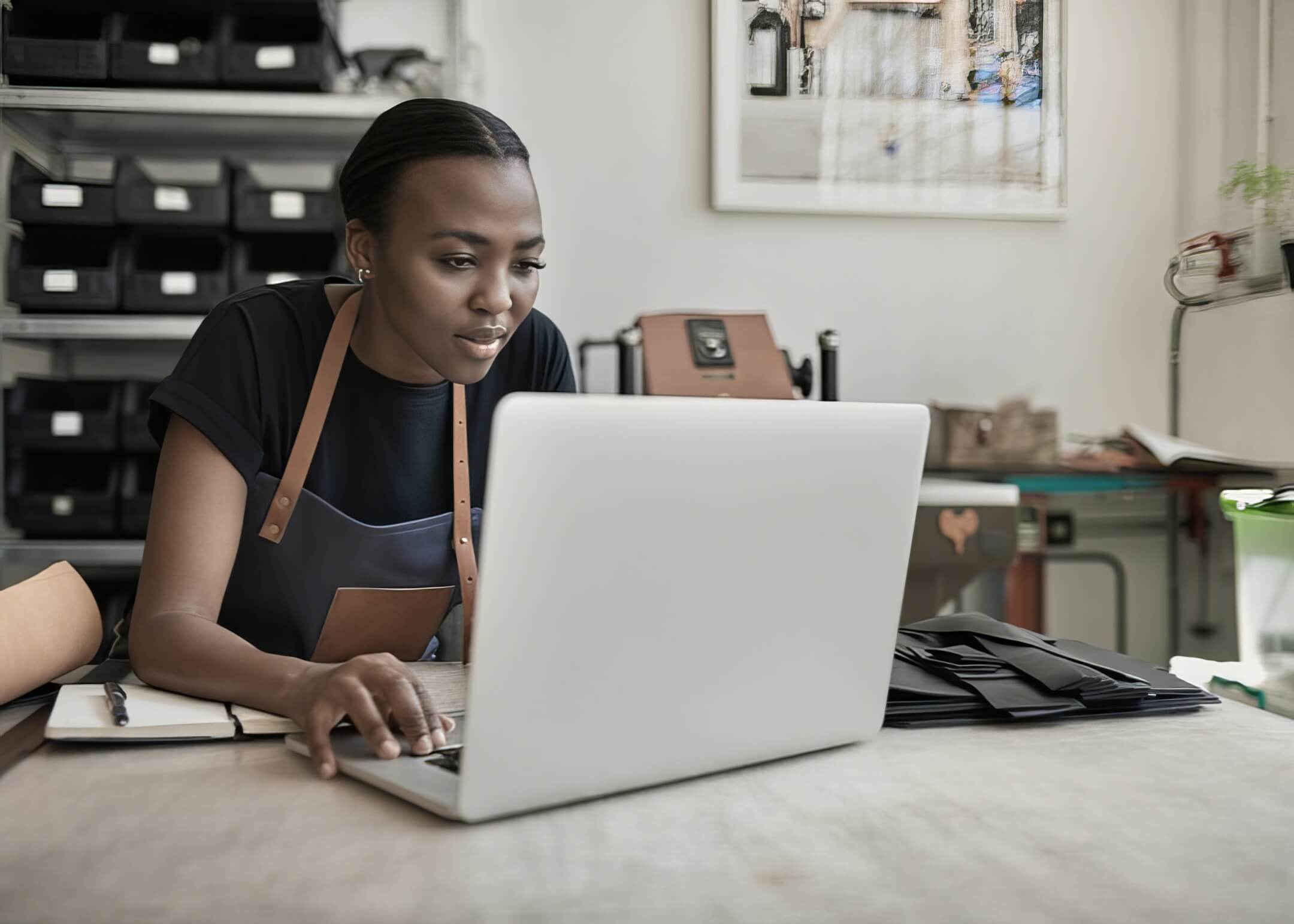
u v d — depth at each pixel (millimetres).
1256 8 2914
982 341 3205
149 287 2547
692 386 2572
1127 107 3242
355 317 1165
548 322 1344
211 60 2543
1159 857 609
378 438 1188
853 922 524
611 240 3066
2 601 914
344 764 745
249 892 553
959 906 542
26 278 2533
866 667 814
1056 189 3170
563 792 671
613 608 658
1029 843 629
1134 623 3250
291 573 1157
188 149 2979
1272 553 1050
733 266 3102
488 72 3020
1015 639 1014
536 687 641
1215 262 2742
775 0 3037
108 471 2562
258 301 1176
